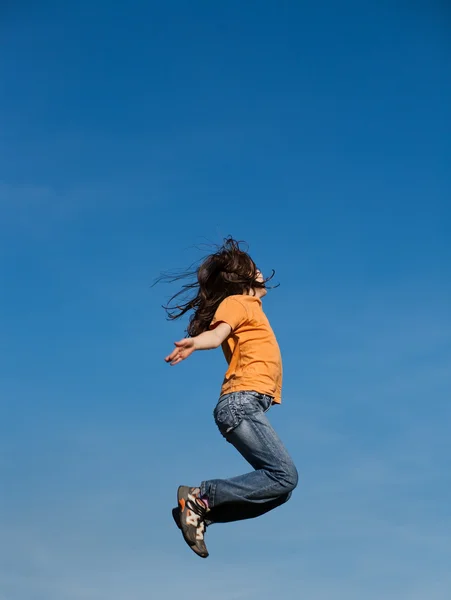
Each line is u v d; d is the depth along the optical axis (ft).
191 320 20.29
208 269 20.20
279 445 17.88
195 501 18.02
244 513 18.15
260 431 17.84
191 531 17.85
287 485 17.70
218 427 18.48
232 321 18.17
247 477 17.85
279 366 18.63
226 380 18.53
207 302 20.10
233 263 20.04
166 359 16.94
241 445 18.06
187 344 17.06
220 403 18.33
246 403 17.93
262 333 18.62
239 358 18.48
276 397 18.53
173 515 18.28
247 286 19.98
